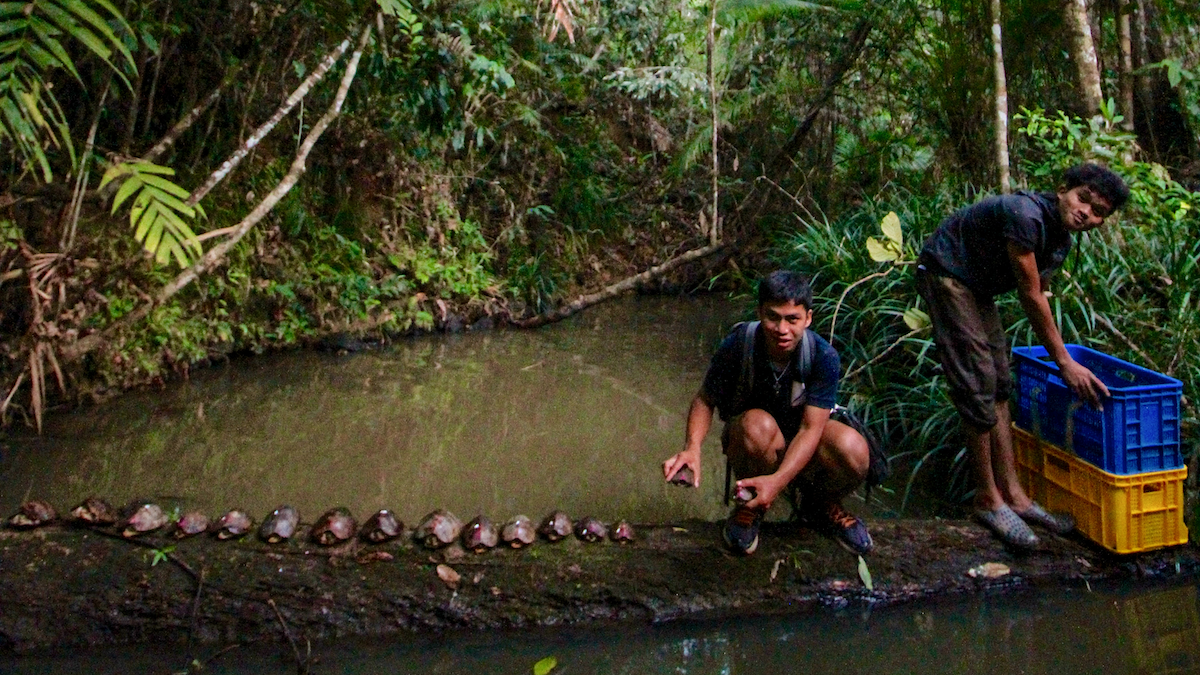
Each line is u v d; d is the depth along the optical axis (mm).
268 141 6031
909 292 4992
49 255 4246
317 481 3795
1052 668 2508
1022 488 3281
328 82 5816
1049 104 6059
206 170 5488
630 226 8680
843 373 4887
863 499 3705
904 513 3580
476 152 7711
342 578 2701
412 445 4262
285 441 4277
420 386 5242
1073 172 2902
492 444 4293
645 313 7438
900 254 4480
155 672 2436
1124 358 3936
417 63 5422
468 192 7711
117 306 4871
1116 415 2881
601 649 2611
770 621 2760
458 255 7211
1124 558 2988
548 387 5250
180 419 4551
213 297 5555
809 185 8281
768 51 8297
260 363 5648
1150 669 2494
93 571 2627
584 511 3541
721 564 2861
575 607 2713
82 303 4609
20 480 3701
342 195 6562
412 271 6746
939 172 6875
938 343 3078
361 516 3443
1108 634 2688
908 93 7227
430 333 6648
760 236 8453
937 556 2961
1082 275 4148
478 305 6914
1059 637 2674
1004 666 2520
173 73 5238
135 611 2555
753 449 2770
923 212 5680
